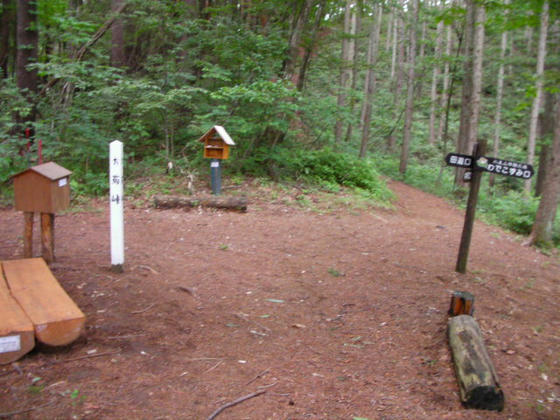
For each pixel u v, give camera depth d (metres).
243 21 13.73
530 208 11.28
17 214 7.72
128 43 13.70
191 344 3.73
